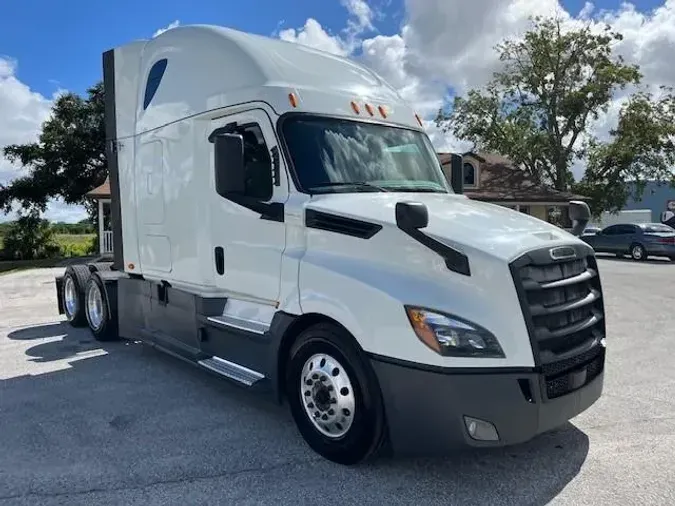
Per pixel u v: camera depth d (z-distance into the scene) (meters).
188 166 5.39
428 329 3.35
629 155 35.59
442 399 3.33
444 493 3.49
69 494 3.47
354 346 3.72
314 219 4.10
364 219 3.82
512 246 3.49
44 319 9.51
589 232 27.50
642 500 3.39
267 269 4.45
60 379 5.89
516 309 3.34
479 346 3.31
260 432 4.45
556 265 3.66
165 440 4.29
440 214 3.96
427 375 3.35
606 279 15.69
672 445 4.19
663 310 10.32
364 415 3.66
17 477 3.69
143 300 6.49
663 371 6.20
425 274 3.53
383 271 3.65
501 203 29.73
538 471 3.77
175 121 5.58
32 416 4.80
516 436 3.35
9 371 6.21
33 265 24.94
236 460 3.94
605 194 36.72
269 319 4.59
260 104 4.56
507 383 3.31
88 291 8.07
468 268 3.42
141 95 6.27
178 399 5.24
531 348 3.35
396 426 3.52
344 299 3.73
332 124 4.62
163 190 5.85
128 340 7.74
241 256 4.74
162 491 3.51
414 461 3.91
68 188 31.95
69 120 32.44
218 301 5.18
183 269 5.57
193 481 3.64
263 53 4.82
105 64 7.00
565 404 3.56
